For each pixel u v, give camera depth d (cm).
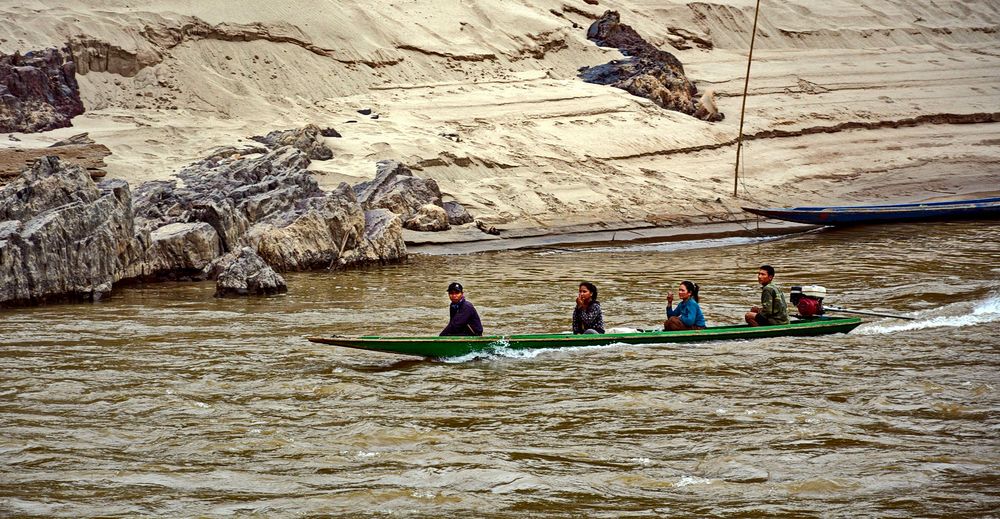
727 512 3141
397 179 11781
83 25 13788
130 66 13875
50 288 7575
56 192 8488
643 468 3575
